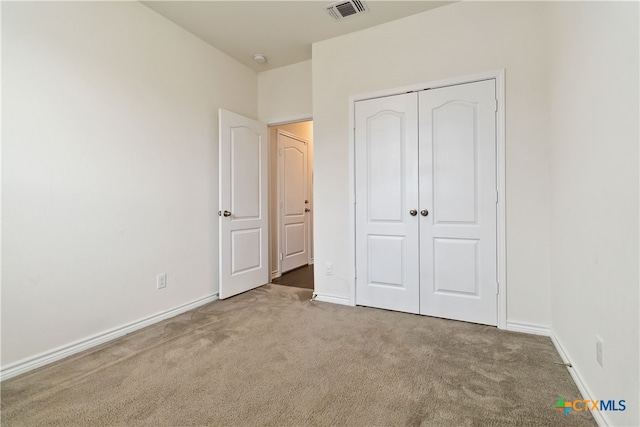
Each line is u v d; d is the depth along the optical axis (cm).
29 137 177
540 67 216
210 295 304
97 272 211
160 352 196
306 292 335
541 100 215
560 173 185
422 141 256
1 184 167
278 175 423
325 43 299
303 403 143
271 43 306
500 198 227
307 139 496
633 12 101
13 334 171
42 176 183
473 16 237
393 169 268
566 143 173
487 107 232
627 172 106
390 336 217
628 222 105
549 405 140
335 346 202
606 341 122
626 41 106
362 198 282
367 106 279
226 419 133
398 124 265
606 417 121
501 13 228
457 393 149
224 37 295
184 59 280
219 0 240
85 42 205
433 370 170
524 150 220
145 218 244
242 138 331
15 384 162
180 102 275
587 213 143
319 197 302
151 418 134
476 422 129
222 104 323
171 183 266
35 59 180
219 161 305
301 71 349
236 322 247
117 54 224
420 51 257
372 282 280
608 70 121
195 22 270
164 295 259
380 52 273
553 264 204
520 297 223
